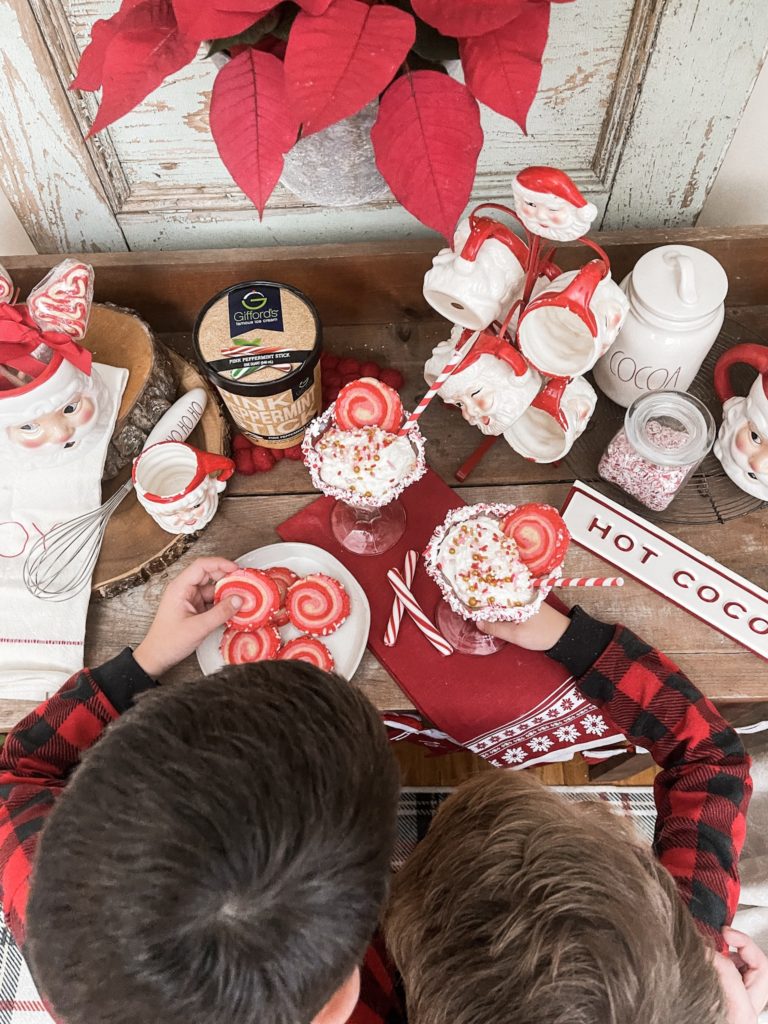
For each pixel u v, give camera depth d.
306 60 0.57
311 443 0.83
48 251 1.10
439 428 1.00
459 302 0.79
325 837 0.47
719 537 0.93
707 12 0.81
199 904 0.44
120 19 0.62
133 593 0.92
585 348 0.79
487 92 0.61
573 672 0.84
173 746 0.47
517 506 0.87
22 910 0.71
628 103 0.91
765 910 1.03
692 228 1.01
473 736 0.88
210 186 1.01
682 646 0.88
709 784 0.79
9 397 0.81
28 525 0.91
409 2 0.62
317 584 0.87
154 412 0.97
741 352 0.86
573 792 1.25
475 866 0.58
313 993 0.48
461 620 0.89
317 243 1.09
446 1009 0.53
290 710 0.50
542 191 0.67
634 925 0.53
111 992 0.45
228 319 0.88
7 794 0.76
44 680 0.86
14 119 0.91
